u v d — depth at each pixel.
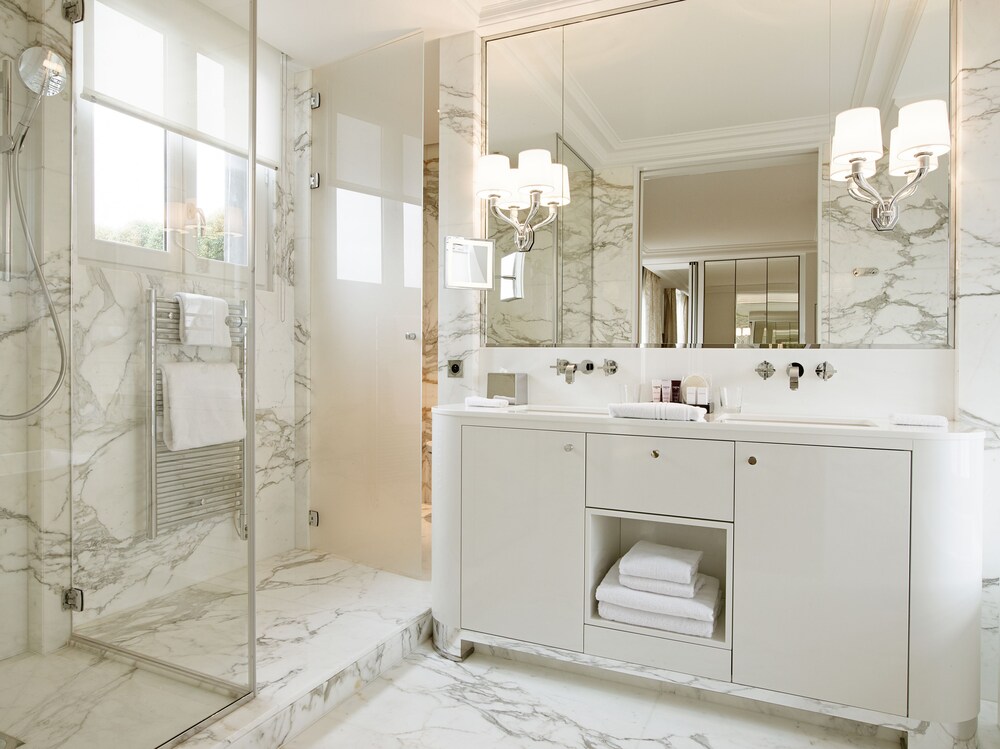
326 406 3.10
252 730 1.65
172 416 1.74
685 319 2.41
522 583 2.13
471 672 2.17
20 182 1.52
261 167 2.98
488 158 2.61
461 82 2.75
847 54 2.19
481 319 2.76
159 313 1.74
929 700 1.67
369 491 2.94
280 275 3.10
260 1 2.50
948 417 2.07
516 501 2.14
